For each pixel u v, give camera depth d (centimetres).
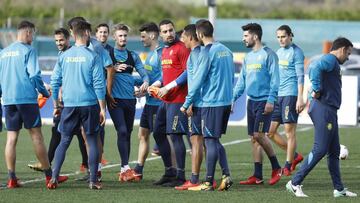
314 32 10781
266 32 10769
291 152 3616
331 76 2895
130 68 3481
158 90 3153
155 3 15225
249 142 5038
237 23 11169
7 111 3111
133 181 3391
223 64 3028
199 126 3070
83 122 3080
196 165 3116
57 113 3256
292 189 2973
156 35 3616
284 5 16250
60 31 3422
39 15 13550
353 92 5984
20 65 3078
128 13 14338
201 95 3039
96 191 3069
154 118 3431
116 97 3447
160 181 3269
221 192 3055
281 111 3659
